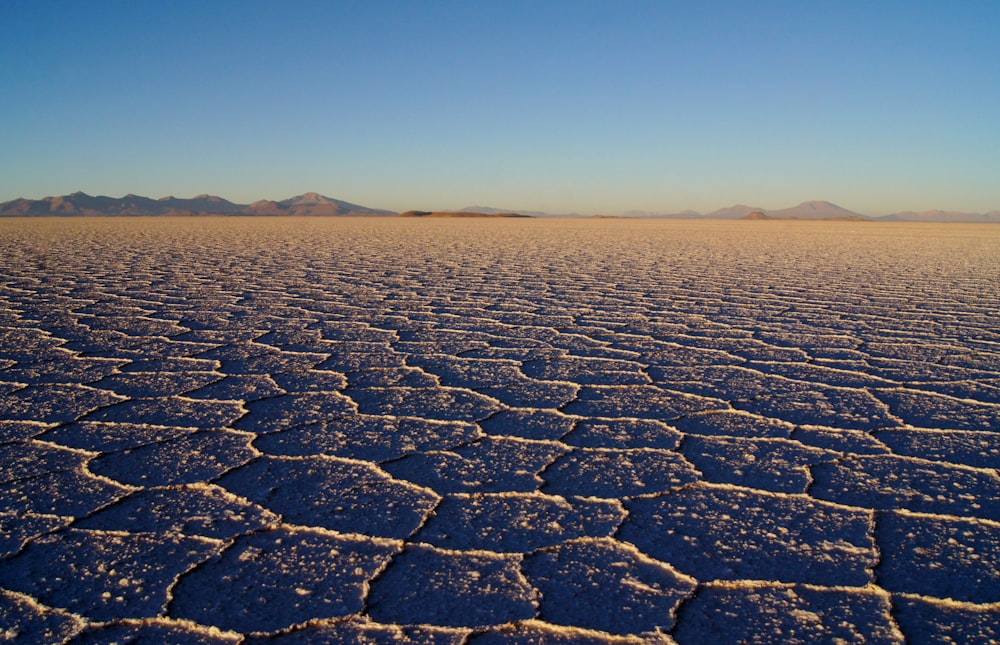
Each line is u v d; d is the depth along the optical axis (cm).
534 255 2641
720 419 600
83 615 316
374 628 308
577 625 311
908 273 1995
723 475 475
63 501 426
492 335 985
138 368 757
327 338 946
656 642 301
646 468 487
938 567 361
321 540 382
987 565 363
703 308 1267
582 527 399
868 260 2534
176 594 332
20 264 2006
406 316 1145
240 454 504
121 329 990
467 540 383
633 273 1919
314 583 341
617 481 463
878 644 301
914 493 450
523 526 400
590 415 607
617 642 301
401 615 317
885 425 586
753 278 1805
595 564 360
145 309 1178
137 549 371
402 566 357
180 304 1244
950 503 436
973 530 400
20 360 788
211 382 701
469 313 1186
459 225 7931
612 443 536
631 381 727
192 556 365
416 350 875
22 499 428
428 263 2217
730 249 3166
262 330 1001
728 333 1018
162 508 418
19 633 303
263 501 428
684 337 983
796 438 552
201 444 523
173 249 2820
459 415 603
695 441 542
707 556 369
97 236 3988
